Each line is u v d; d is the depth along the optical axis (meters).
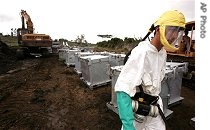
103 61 6.65
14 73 10.69
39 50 19.66
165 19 1.53
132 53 1.75
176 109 4.78
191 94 6.13
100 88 6.74
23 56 18.31
